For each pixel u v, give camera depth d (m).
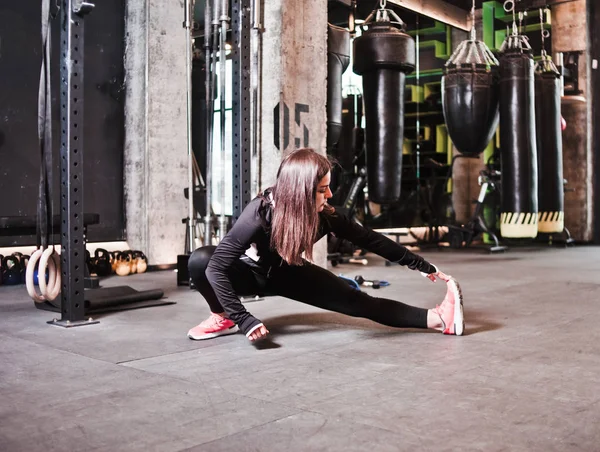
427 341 2.83
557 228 8.84
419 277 5.42
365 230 2.74
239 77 3.94
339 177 7.23
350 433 1.66
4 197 5.47
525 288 4.71
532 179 7.59
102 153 6.23
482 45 7.62
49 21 3.34
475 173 11.07
